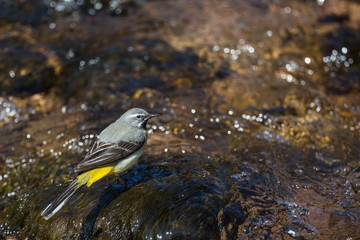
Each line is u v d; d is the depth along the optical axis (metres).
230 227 6.18
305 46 13.37
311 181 7.66
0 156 8.80
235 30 14.07
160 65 12.17
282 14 15.18
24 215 7.20
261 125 9.63
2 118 10.34
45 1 15.45
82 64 12.20
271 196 6.97
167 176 7.04
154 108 10.32
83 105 10.73
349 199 7.15
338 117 10.17
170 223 6.15
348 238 6.22
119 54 12.64
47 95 11.26
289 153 8.61
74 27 14.26
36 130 9.74
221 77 11.70
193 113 10.08
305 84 11.57
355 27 14.42
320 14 15.20
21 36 13.50
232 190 6.85
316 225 6.46
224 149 8.51
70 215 6.59
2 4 15.19
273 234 6.22
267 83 11.41
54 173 7.96
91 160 6.46
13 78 11.64
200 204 6.33
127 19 14.84
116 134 6.91
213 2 16.03
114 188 6.93
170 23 14.50
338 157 8.64
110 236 6.35
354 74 12.32
